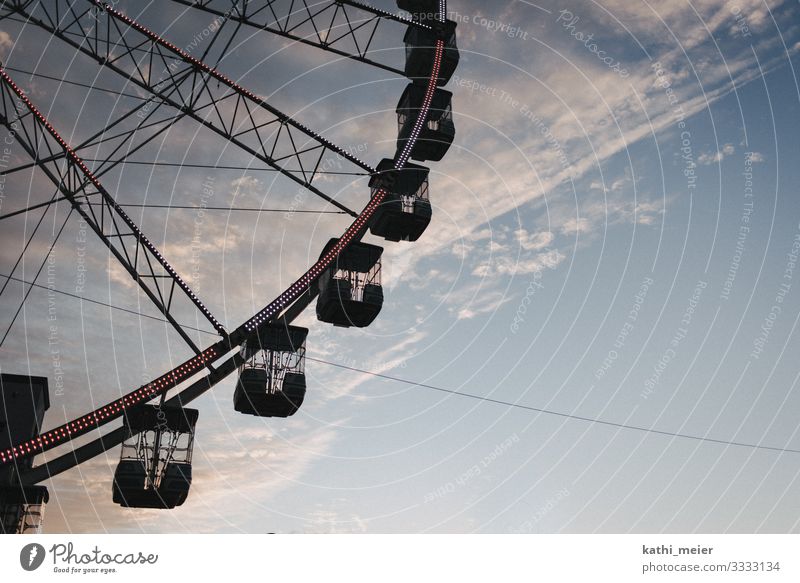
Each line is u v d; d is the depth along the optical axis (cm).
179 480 2628
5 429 2620
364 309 3278
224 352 2858
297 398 2975
